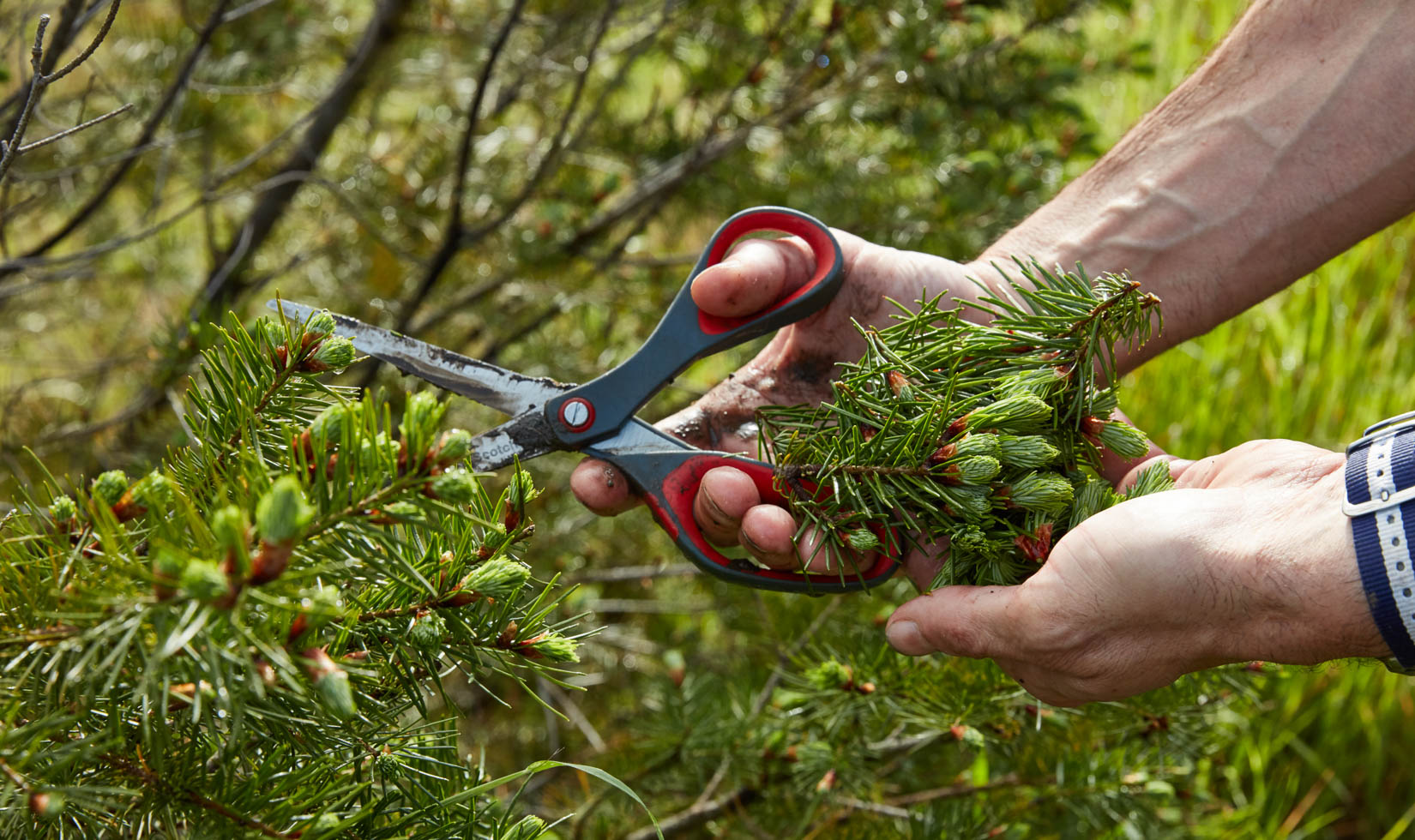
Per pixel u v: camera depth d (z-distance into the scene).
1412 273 3.25
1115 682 1.07
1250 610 0.97
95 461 2.14
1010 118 2.45
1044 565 1.07
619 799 1.82
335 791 0.74
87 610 0.67
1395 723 2.59
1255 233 1.32
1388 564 0.89
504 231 2.45
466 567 0.86
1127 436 1.09
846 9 2.34
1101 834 1.90
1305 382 3.07
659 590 2.71
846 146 2.70
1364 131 1.25
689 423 1.38
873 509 1.11
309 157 2.49
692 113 2.56
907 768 1.88
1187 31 4.08
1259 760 2.47
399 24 2.42
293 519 0.60
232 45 2.41
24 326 2.98
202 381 1.85
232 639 0.66
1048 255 1.40
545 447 1.17
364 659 0.81
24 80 1.36
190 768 0.74
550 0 2.57
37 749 0.68
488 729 2.49
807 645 1.83
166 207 3.09
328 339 0.87
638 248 2.75
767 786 1.72
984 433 1.04
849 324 1.39
